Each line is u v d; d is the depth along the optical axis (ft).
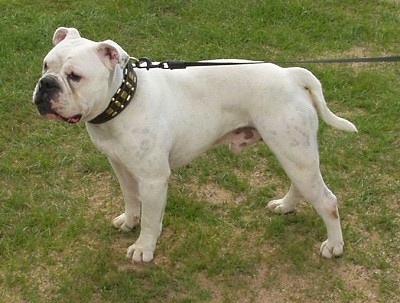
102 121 5.78
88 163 7.99
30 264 6.66
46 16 11.12
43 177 7.83
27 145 8.33
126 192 6.71
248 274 6.61
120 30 10.87
